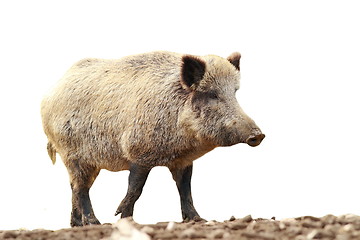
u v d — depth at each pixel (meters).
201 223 33.50
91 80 41.88
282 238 25.55
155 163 39.06
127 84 40.16
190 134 38.06
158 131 38.50
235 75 38.62
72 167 42.47
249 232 26.34
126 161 40.34
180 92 38.44
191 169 40.59
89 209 42.72
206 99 37.66
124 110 39.59
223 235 26.39
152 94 38.84
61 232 29.28
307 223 28.81
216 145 37.84
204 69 37.72
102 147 40.72
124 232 26.06
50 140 44.53
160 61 40.28
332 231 26.52
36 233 29.36
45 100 44.09
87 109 41.28
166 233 27.19
